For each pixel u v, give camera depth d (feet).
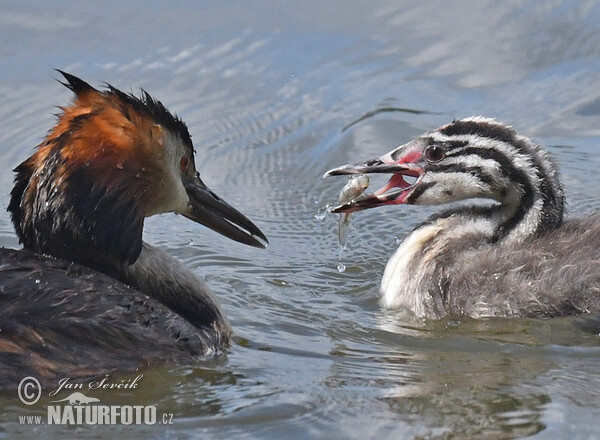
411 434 31.89
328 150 58.59
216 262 49.21
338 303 45.47
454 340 40.83
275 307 44.34
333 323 42.78
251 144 59.26
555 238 44.96
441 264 45.27
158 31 65.92
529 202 45.55
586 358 38.75
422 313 44.34
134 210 38.32
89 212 37.32
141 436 31.63
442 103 61.82
